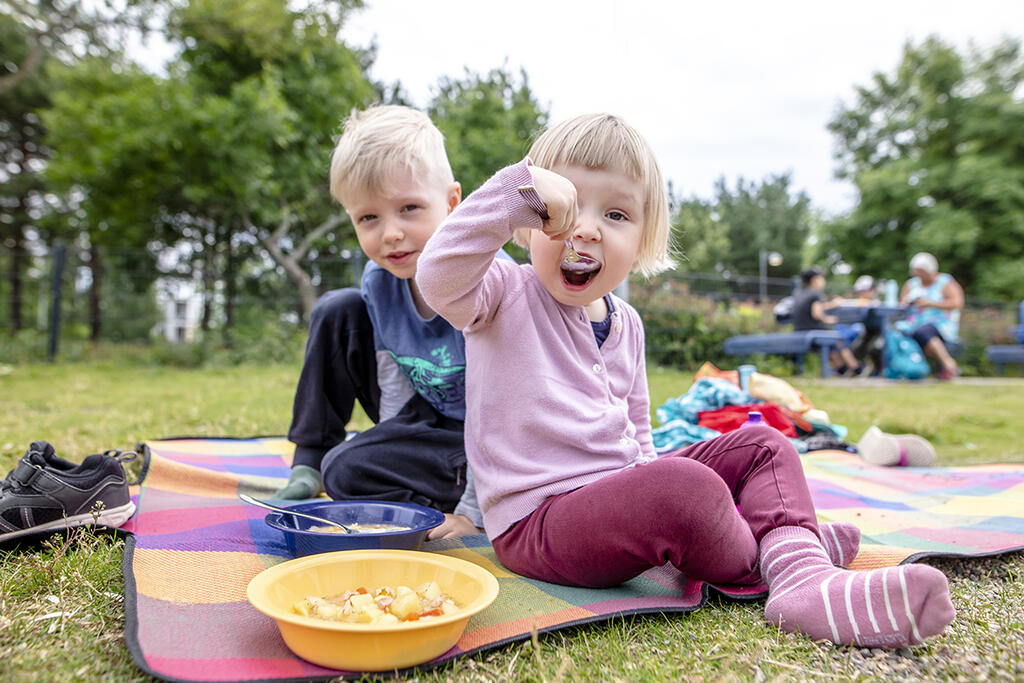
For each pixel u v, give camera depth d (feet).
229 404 15.99
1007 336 38.47
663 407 11.27
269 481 7.77
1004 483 8.66
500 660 3.85
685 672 3.68
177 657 3.67
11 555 5.18
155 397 17.46
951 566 5.54
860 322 28.84
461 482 6.51
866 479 8.96
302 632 3.59
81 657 3.69
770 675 3.67
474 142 42.37
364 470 6.40
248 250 40.63
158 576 4.79
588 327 5.41
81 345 31.37
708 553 4.49
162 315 34.50
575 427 4.99
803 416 11.45
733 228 135.44
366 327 7.09
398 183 6.06
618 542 4.51
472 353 5.33
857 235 60.70
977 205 56.90
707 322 29.89
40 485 5.41
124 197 37.06
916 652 3.93
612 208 5.11
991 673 3.68
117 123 34.76
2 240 54.49
